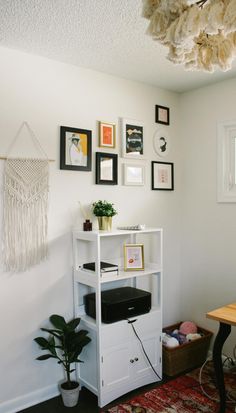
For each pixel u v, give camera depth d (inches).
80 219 100.2
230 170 114.0
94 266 93.6
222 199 113.3
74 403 89.0
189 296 125.0
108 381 89.7
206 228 119.2
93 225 102.9
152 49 88.1
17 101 88.3
